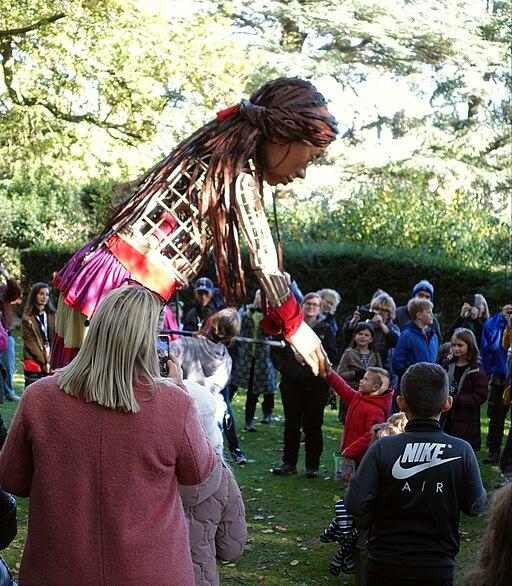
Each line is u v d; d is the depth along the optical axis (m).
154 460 2.52
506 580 1.97
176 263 3.82
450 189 28.25
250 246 3.76
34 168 16.11
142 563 2.46
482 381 7.57
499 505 2.01
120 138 15.63
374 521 3.78
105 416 2.51
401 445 3.75
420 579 3.64
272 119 3.72
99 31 14.37
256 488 7.52
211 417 3.32
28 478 2.59
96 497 2.48
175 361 3.39
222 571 5.55
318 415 7.90
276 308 3.79
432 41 29.41
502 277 15.52
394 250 16.61
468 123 30.81
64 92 15.16
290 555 5.89
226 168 3.73
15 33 14.49
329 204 21.06
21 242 20.95
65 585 2.44
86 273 3.81
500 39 30.56
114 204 3.97
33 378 9.77
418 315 8.31
